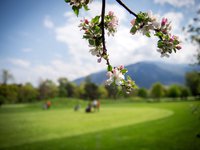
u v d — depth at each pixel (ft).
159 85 307.37
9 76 271.28
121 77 6.64
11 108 192.85
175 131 45.29
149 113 96.89
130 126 58.34
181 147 33.42
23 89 295.89
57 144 41.65
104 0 6.34
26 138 50.39
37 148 39.60
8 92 261.44
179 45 6.47
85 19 6.85
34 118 97.55
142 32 6.33
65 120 82.84
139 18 6.25
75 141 43.29
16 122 84.02
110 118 82.99
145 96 330.34
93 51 6.93
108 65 6.74
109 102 259.39
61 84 335.67
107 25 7.19
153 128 51.70
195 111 22.70
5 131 61.57
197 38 31.91
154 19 6.25
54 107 190.80
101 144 39.27
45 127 66.23
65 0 6.45
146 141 38.99
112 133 49.32
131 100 276.41
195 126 48.39
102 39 6.80
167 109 114.21
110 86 6.70
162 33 6.40
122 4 6.24
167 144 35.70
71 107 188.24
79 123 71.87
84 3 6.41
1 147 41.75
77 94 331.16
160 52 6.52
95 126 63.46
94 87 320.70
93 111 126.72
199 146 33.24
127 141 40.16
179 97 298.15
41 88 312.29
